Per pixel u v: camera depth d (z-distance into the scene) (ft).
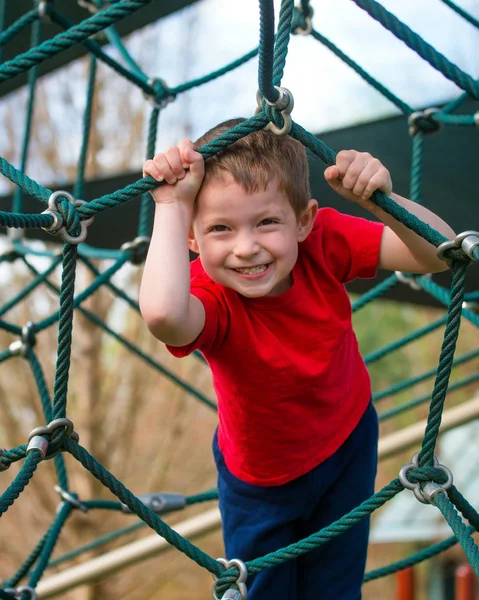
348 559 5.84
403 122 8.85
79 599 27.84
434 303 10.85
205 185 4.75
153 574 29.58
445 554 26.09
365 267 5.49
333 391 5.43
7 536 28.86
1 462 4.75
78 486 28.63
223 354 5.21
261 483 5.67
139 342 30.17
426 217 5.18
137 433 31.60
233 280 4.78
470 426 31.53
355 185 4.64
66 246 4.62
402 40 5.32
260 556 5.75
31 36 9.89
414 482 4.65
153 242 4.76
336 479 5.74
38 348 29.37
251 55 9.22
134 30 10.30
